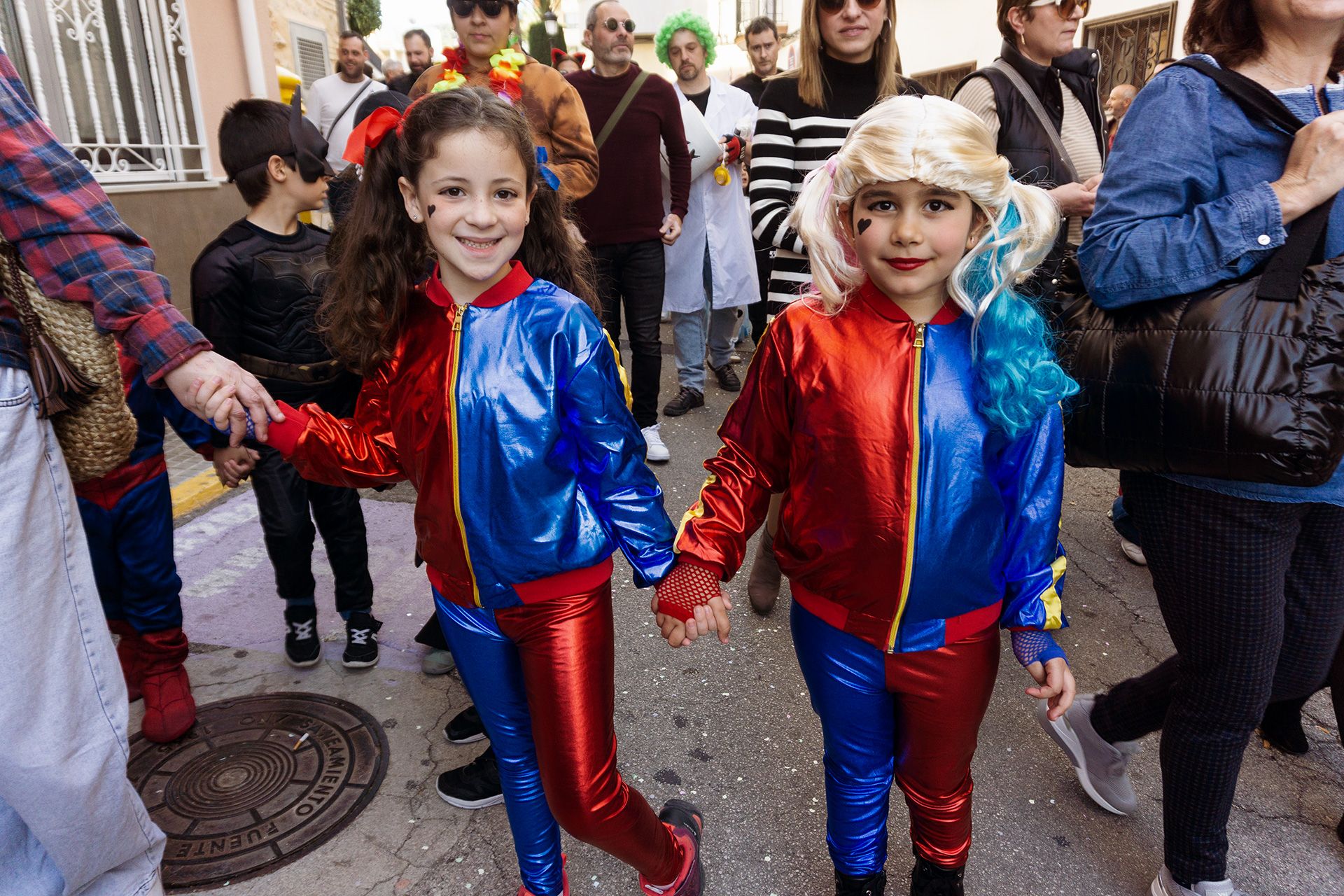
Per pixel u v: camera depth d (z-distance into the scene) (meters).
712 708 2.69
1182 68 1.74
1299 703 2.42
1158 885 1.96
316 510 2.71
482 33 3.08
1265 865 2.10
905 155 1.36
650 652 2.98
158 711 2.49
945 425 1.49
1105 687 2.81
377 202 1.62
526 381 1.53
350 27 11.70
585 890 2.02
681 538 1.66
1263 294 1.59
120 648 2.54
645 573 1.62
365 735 2.53
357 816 2.24
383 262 1.62
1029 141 2.78
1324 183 1.53
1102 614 3.23
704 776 2.39
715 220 4.96
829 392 1.53
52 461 1.55
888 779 1.74
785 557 1.67
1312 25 1.63
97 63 5.11
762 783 2.37
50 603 1.53
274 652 2.95
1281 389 1.55
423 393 1.56
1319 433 1.53
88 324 1.58
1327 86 1.71
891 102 1.44
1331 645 1.92
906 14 12.38
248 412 1.62
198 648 2.96
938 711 1.60
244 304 2.45
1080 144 3.03
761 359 1.65
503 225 1.48
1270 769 2.42
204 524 3.91
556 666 1.60
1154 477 1.81
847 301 1.57
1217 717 1.78
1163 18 7.77
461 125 1.44
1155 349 1.67
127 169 5.29
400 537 3.79
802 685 2.79
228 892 2.02
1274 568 1.71
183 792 2.31
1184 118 1.70
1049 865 2.11
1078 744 2.24
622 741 2.53
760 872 2.08
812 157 3.21
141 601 2.46
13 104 1.47
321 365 2.55
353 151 1.60
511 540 1.57
